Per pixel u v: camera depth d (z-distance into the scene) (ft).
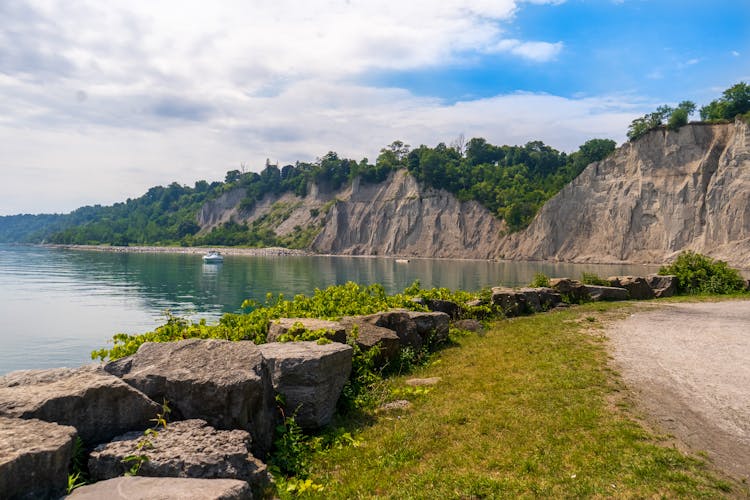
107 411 18.56
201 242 599.98
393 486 19.86
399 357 39.81
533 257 369.30
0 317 114.21
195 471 16.81
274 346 28.07
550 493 18.69
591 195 355.56
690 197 307.78
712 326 49.67
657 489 18.74
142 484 15.16
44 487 14.42
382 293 54.49
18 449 14.19
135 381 20.99
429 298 58.39
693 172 311.88
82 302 138.92
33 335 95.35
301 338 31.01
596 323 53.47
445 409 28.48
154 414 19.77
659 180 324.60
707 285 83.10
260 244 554.05
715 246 283.79
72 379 19.19
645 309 63.82
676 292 83.92
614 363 36.04
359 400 30.40
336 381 27.58
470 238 424.05
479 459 21.93
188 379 20.74
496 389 31.50
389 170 517.14
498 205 435.94
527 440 23.49
